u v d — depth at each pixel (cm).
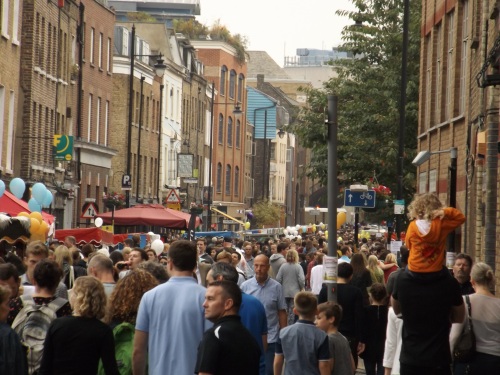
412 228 1934
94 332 1923
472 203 4806
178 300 1934
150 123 14012
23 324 2147
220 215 18838
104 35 11588
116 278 3003
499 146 3828
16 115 8150
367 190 5688
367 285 3734
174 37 16250
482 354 2234
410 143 8275
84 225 10888
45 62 9150
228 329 1666
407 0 6669
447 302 1936
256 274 3083
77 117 10638
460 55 5512
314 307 2298
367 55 8550
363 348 3123
